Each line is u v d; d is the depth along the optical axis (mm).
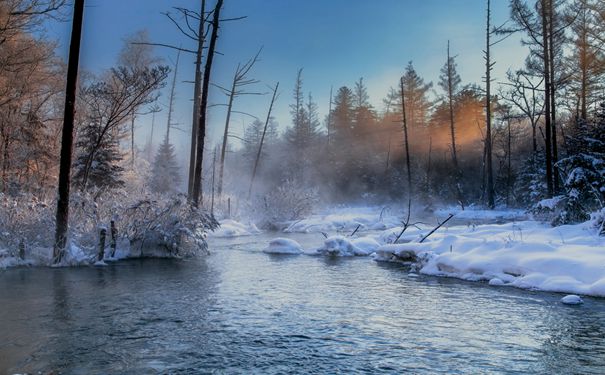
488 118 39031
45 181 20797
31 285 9742
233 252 16547
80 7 12680
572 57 28703
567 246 10961
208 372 4887
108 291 9156
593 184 17078
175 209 15328
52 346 5703
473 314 7445
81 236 13648
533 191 32469
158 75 16656
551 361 5258
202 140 19047
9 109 19000
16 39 17594
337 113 71125
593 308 7812
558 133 38844
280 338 6090
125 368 4988
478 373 4887
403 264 13508
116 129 25453
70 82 12680
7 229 12492
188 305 7969
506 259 10695
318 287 9797
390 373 4879
